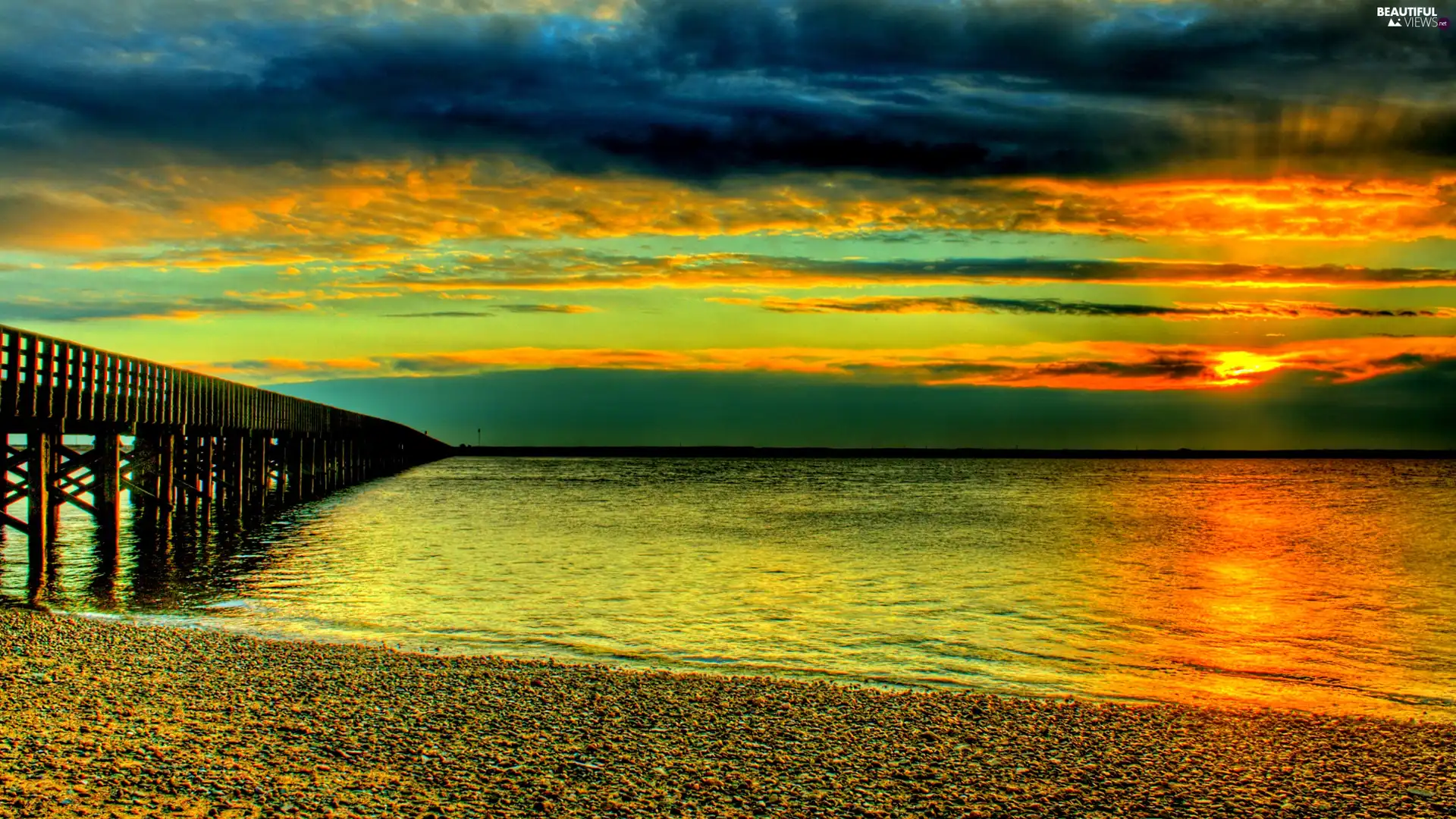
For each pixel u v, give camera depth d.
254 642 14.16
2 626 14.27
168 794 7.84
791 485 83.19
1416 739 11.12
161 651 13.09
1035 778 9.45
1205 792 9.25
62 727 9.42
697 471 117.62
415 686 12.00
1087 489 81.25
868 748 10.16
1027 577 26.75
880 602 21.92
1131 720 11.63
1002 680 14.88
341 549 29.94
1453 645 18.30
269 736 9.59
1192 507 59.75
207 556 27.31
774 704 11.84
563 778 8.88
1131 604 22.42
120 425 25.22
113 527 25.36
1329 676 15.68
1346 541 39.19
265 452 39.97
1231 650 17.61
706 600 21.75
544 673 13.05
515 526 39.53
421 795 8.25
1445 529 45.00
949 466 156.62
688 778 9.05
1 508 21.56
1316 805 9.02
